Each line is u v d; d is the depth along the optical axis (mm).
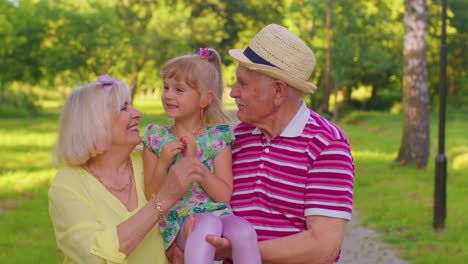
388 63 36719
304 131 2949
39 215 10688
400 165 16500
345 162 2871
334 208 2820
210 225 2801
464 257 8195
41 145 21328
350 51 32469
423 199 12242
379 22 35094
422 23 16141
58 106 45625
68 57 29891
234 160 3119
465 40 42312
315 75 35531
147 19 34000
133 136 2941
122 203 2936
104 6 32062
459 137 23859
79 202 2818
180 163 2842
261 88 2916
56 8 30328
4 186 13352
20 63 31594
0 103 38500
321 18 32938
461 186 13727
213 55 3211
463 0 41625
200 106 3094
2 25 29312
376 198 12477
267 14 42594
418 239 9273
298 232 2924
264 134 3043
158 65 33312
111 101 2879
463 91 43656
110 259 2684
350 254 8594
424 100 16266
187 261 2750
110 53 30688
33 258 8062
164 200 2791
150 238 2975
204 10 40656
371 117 36062
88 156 2854
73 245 2746
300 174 2910
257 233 2963
